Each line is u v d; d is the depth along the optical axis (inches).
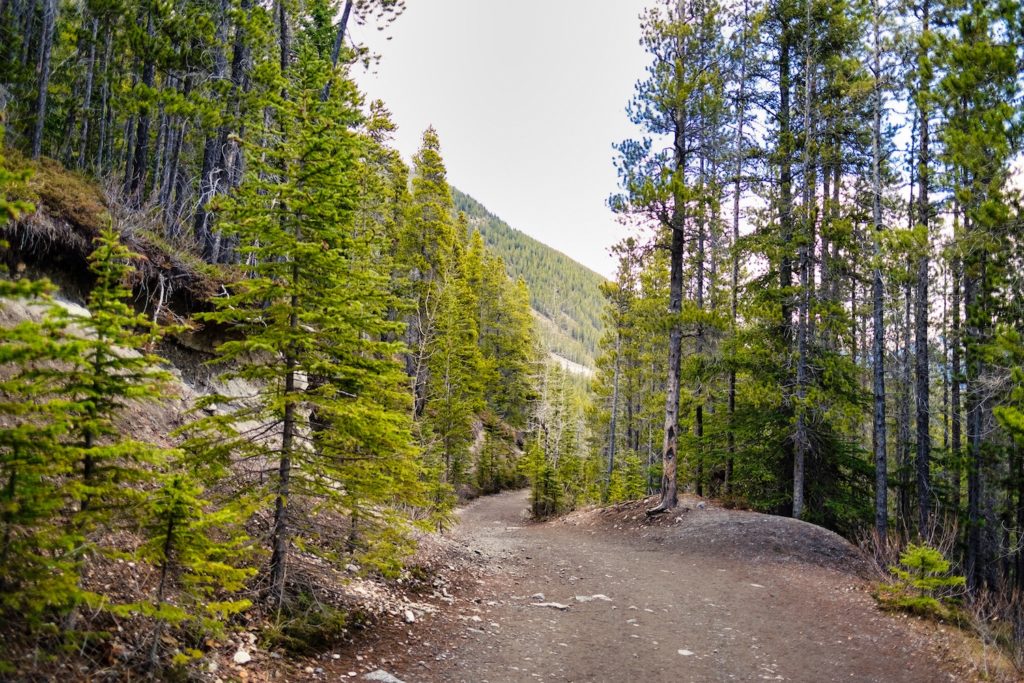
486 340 2213.3
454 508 1232.2
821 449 833.5
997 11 472.1
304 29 763.4
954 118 522.9
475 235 2143.2
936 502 783.1
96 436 182.7
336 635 266.2
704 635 369.1
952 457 709.9
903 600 442.3
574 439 1473.9
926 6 681.0
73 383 177.5
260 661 221.5
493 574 493.7
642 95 765.9
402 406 423.5
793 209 783.7
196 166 879.1
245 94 567.5
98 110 783.7
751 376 872.3
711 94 758.5
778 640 368.5
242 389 481.7
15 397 238.2
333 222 268.2
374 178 774.5
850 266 817.5
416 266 1224.2
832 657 343.3
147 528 183.2
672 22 765.3
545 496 1119.6
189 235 524.1
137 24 581.0
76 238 371.6
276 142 278.2
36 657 157.8
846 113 791.7
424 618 328.2
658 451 1653.5
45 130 725.9
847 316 769.6
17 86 597.3
